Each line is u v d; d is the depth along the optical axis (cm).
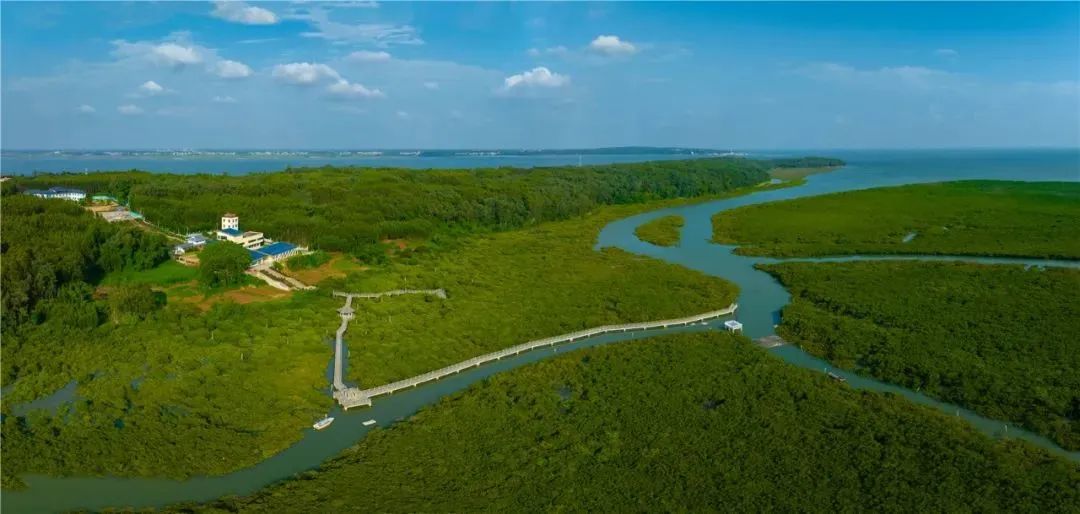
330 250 14788
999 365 8506
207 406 7525
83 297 10425
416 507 5744
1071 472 6097
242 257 12119
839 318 10700
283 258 13738
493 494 5950
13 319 9188
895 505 5691
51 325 9338
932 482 6006
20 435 6788
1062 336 9400
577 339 9962
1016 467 6194
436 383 8469
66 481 6134
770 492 5928
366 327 10106
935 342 9369
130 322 9669
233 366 8556
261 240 14825
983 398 7675
